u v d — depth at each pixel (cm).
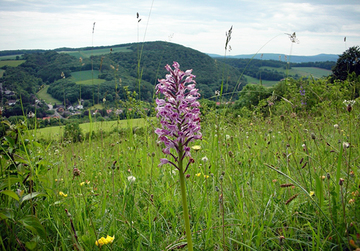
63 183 455
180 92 243
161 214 356
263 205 344
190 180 446
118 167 520
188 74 251
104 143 791
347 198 310
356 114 686
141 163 564
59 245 293
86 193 405
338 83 1152
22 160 322
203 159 455
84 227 305
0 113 351
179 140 247
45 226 307
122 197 393
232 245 294
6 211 266
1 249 258
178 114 241
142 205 376
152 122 710
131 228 310
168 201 391
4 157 326
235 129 830
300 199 360
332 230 282
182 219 347
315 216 310
